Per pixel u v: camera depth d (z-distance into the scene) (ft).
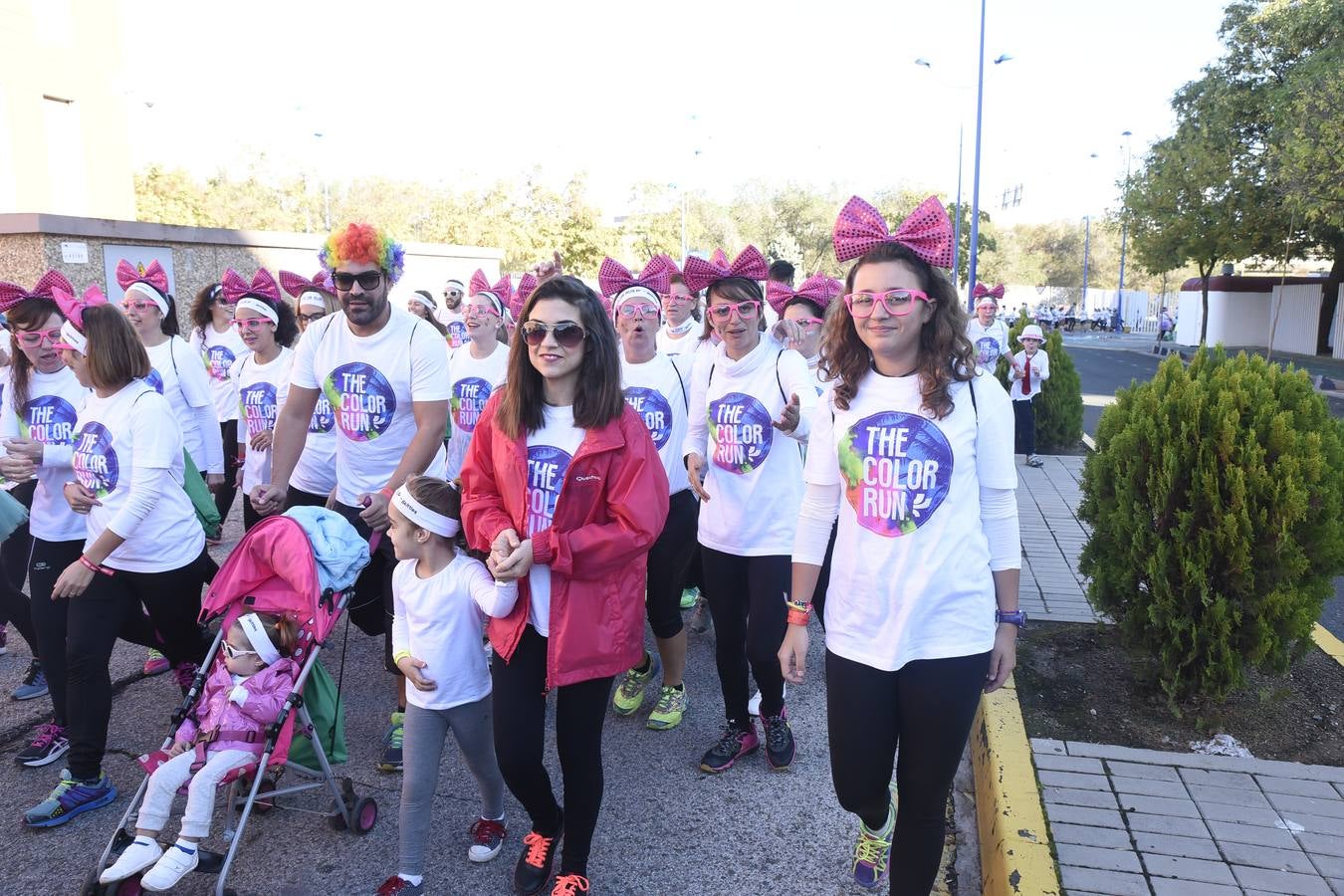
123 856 9.58
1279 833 10.55
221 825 11.65
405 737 10.23
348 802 11.57
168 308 17.66
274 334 18.85
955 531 8.27
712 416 12.76
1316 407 14.01
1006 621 8.55
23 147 62.18
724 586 12.75
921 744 8.43
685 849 11.16
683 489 14.37
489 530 9.69
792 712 14.99
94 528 12.12
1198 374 14.10
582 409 9.45
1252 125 91.45
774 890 10.40
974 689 8.34
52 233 35.58
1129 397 14.92
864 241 8.44
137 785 12.49
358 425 12.98
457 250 64.08
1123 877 9.78
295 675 10.96
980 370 8.43
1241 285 119.55
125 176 70.64
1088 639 16.19
